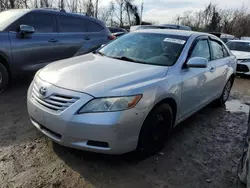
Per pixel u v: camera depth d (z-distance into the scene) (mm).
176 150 3482
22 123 3889
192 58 3594
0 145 3232
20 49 5230
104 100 2660
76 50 6418
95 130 2619
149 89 2893
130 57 3781
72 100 2701
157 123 3115
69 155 3113
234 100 6344
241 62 9102
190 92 3729
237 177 2865
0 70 5043
